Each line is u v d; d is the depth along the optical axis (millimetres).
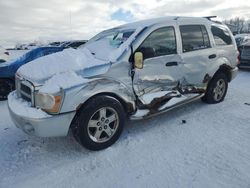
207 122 4219
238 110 4781
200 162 2998
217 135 3709
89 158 3195
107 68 3273
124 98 3459
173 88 4109
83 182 2725
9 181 2781
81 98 3006
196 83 4465
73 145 3551
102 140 3354
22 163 3141
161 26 3893
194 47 4371
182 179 2688
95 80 3131
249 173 2738
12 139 3828
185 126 4074
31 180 2791
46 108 2912
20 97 3508
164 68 3869
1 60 7312
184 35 4207
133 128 4035
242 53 9328
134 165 3002
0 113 5184
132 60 3504
